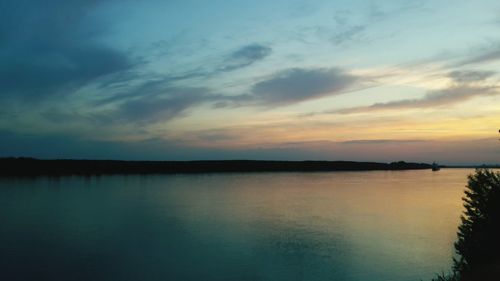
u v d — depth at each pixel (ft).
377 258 138.31
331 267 126.52
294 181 602.03
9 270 121.29
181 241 164.04
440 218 221.46
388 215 234.99
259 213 247.29
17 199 318.04
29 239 166.20
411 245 155.63
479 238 55.88
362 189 437.99
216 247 153.38
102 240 165.58
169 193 385.70
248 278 115.75
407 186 483.51
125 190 417.49
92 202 305.73
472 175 60.75
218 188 456.04
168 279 114.11
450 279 55.47
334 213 244.83
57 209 262.47
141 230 188.75
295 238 170.40
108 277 114.01
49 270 121.08
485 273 51.31
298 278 117.29
